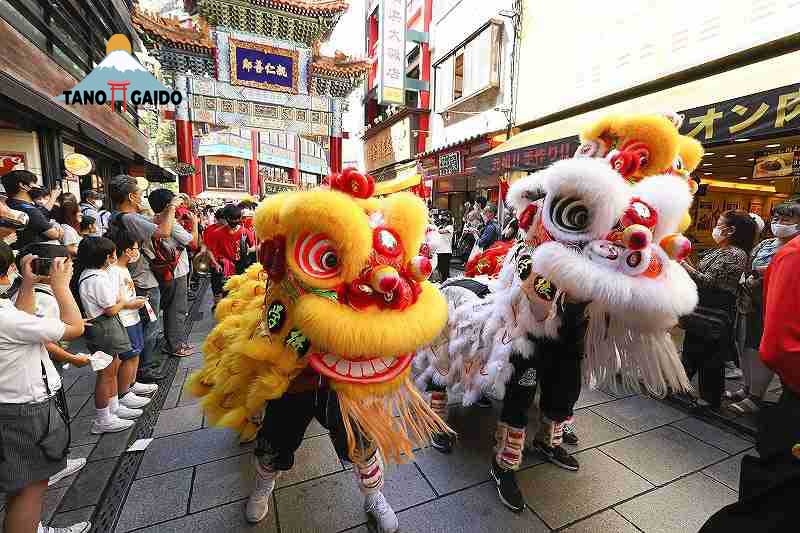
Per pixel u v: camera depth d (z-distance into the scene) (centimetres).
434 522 175
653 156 162
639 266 136
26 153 573
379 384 139
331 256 126
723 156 558
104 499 183
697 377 338
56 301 168
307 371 153
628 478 206
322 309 123
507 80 888
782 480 102
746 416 271
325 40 1267
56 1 609
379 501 169
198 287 724
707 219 846
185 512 177
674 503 189
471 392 201
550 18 743
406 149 1368
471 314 209
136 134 1084
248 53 1123
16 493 140
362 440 157
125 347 241
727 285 271
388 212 144
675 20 532
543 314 174
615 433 249
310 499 187
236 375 148
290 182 2219
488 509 183
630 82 598
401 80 1245
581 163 139
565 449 227
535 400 298
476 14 1005
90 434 238
